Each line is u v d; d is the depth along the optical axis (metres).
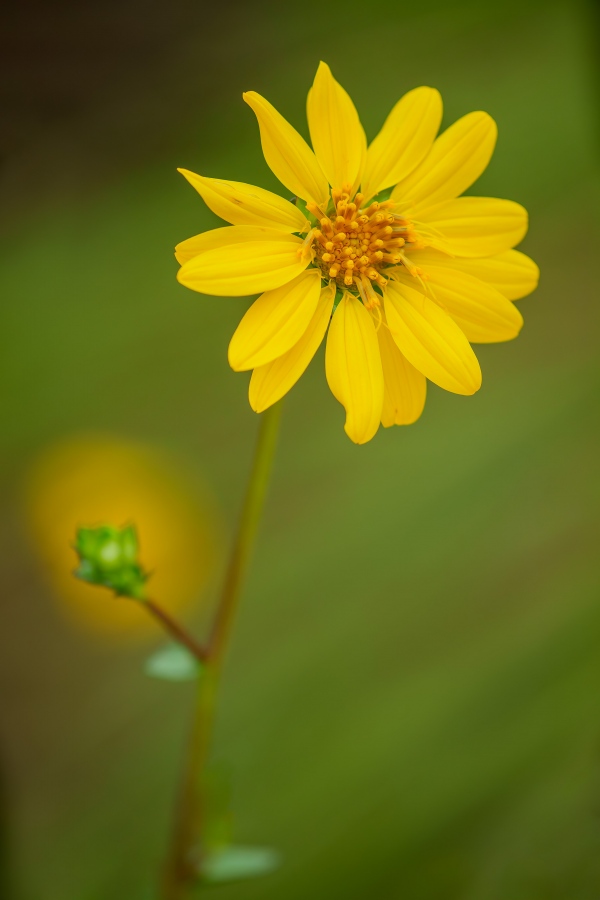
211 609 0.59
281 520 0.60
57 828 0.54
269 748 0.53
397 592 0.58
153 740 0.57
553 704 0.54
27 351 0.63
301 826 0.52
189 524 0.59
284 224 0.41
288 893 0.51
